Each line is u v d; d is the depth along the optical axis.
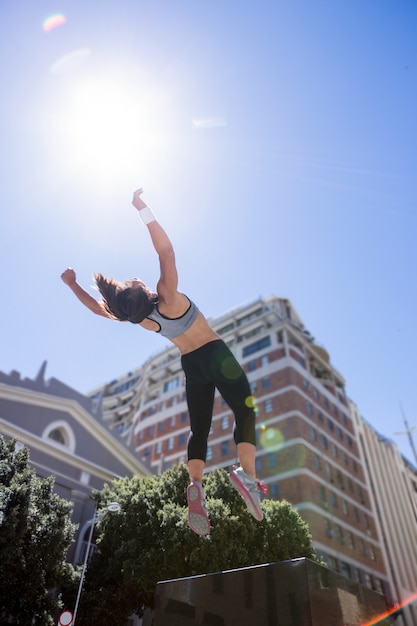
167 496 17.48
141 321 3.16
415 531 53.12
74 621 15.23
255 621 4.58
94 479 24.36
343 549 34.41
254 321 46.66
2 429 20.86
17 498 14.05
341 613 4.73
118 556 16.45
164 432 47.56
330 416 43.53
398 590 40.00
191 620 5.08
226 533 15.21
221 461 38.66
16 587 13.94
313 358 46.16
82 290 3.59
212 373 3.11
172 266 2.93
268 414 38.91
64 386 25.47
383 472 52.62
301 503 32.59
